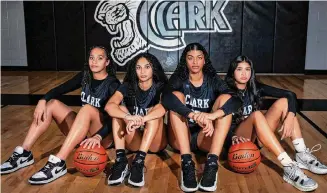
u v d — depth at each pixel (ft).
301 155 9.11
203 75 9.14
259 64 21.67
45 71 22.67
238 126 9.17
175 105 8.34
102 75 9.34
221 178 8.68
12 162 9.00
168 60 21.90
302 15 21.09
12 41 22.66
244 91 9.27
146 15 21.50
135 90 9.05
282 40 21.39
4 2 22.27
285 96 9.05
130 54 21.91
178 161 9.64
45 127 9.29
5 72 22.58
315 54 21.61
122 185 8.38
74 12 21.80
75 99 16.33
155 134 8.64
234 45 21.59
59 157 8.63
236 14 21.27
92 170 8.33
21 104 15.66
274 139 8.52
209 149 9.19
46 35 22.25
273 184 8.40
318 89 18.22
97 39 21.95
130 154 9.85
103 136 8.77
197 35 21.59
